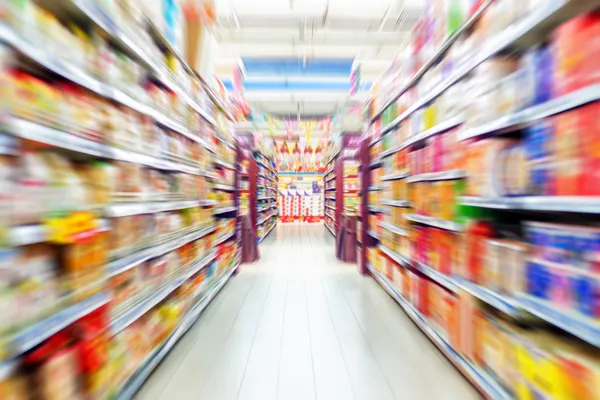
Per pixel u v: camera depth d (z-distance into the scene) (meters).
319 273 4.29
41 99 0.99
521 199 1.22
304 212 13.12
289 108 9.30
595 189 0.92
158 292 1.83
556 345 1.18
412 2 3.95
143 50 1.66
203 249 2.77
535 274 1.21
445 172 1.90
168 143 2.03
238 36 4.86
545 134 1.13
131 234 1.56
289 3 4.04
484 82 1.51
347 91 7.05
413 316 2.44
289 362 1.95
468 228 1.67
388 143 3.32
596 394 0.97
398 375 1.81
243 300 3.13
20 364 0.99
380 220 3.62
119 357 1.44
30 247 0.98
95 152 1.24
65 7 1.17
